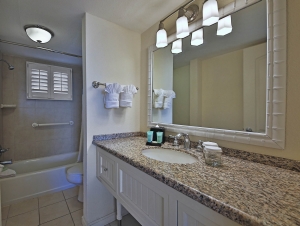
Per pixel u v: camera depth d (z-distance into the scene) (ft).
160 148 4.08
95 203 4.76
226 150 3.28
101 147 4.27
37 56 7.75
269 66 2.62
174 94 4.54
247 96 2.98
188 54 4.14
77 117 9.44
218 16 3.16
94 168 4.77
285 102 2.48
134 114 5.70
